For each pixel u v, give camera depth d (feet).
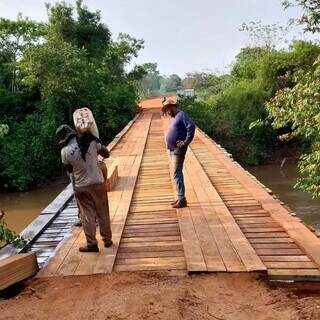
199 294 14.20
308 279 15.30
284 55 102.73
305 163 34.47
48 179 83.92
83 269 16.55
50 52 84.17
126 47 132.05
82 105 90.48
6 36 101.04
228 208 24.29
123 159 42.55
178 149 24.06
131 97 105.70
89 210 18.04
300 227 19.97
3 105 89.10
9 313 13.52
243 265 16.02
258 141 99.91
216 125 100.68
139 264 16.93
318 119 27.99
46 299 14.40
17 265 15.53
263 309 13.11
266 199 25.30
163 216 23.25
